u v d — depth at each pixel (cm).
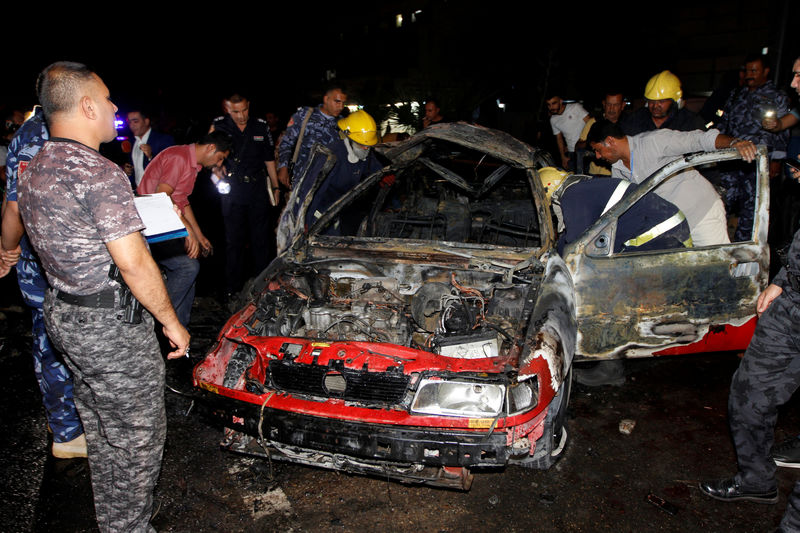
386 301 299
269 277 301
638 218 300
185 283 366
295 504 255
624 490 261
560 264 294
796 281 217
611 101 507
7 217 233
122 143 505
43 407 335
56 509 251
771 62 653
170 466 282
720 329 302
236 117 475
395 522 243
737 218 543
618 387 358
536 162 350
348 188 429
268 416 228
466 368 226
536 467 252
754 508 249
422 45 1464
